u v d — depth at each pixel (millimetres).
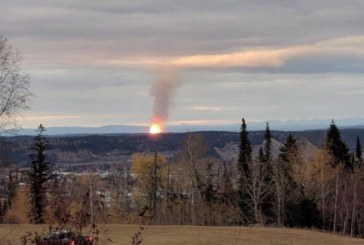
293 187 59938
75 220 6156
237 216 62438
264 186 60969
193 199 60688
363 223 57062
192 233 35906
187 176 62062
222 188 64312
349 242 35500
